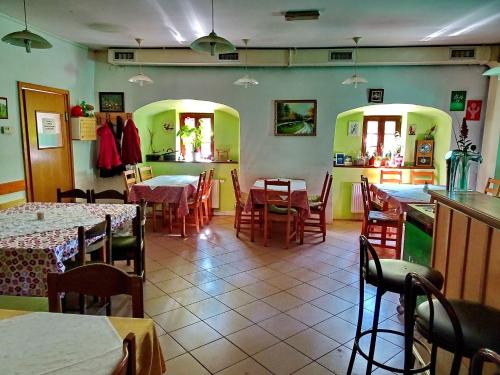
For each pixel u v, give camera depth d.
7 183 3.89
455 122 5.25
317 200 5.02
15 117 3.99
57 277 1.49
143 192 4.77
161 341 2.43
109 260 2.56
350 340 2.47
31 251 2.07
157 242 4.59
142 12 3.58
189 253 4.19
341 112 5.43
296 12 3.53
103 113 5.48
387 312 2.88
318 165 5.57
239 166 5.70
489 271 1.64
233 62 5.12
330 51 5.03
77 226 2.57
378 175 5.77
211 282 3.39
